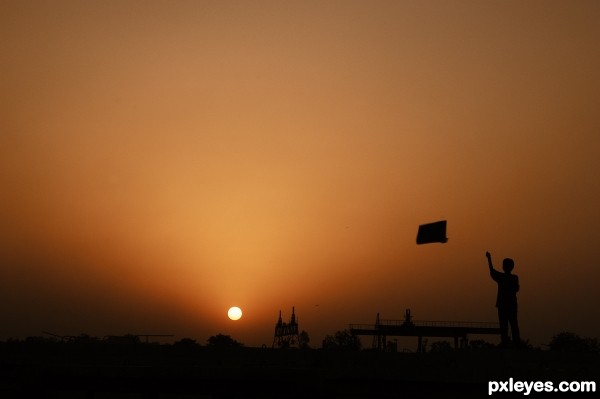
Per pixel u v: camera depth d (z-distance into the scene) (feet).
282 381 62.85
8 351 87.10
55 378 66.54
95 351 87.20
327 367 71.20
